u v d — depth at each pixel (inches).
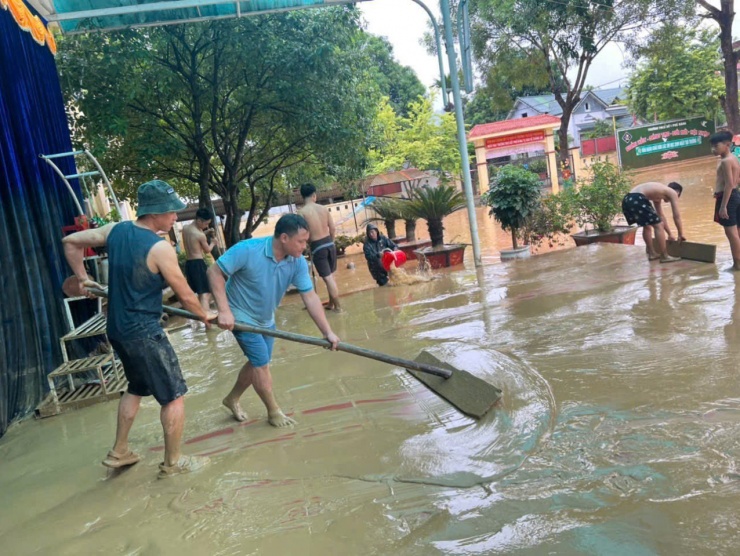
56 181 259.3
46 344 200.7
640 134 1020.5
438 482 108.7
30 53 251.6
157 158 498.3
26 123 226.5
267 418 154.9
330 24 457.1
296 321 273.3
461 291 285.3
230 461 128.9
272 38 439.5
